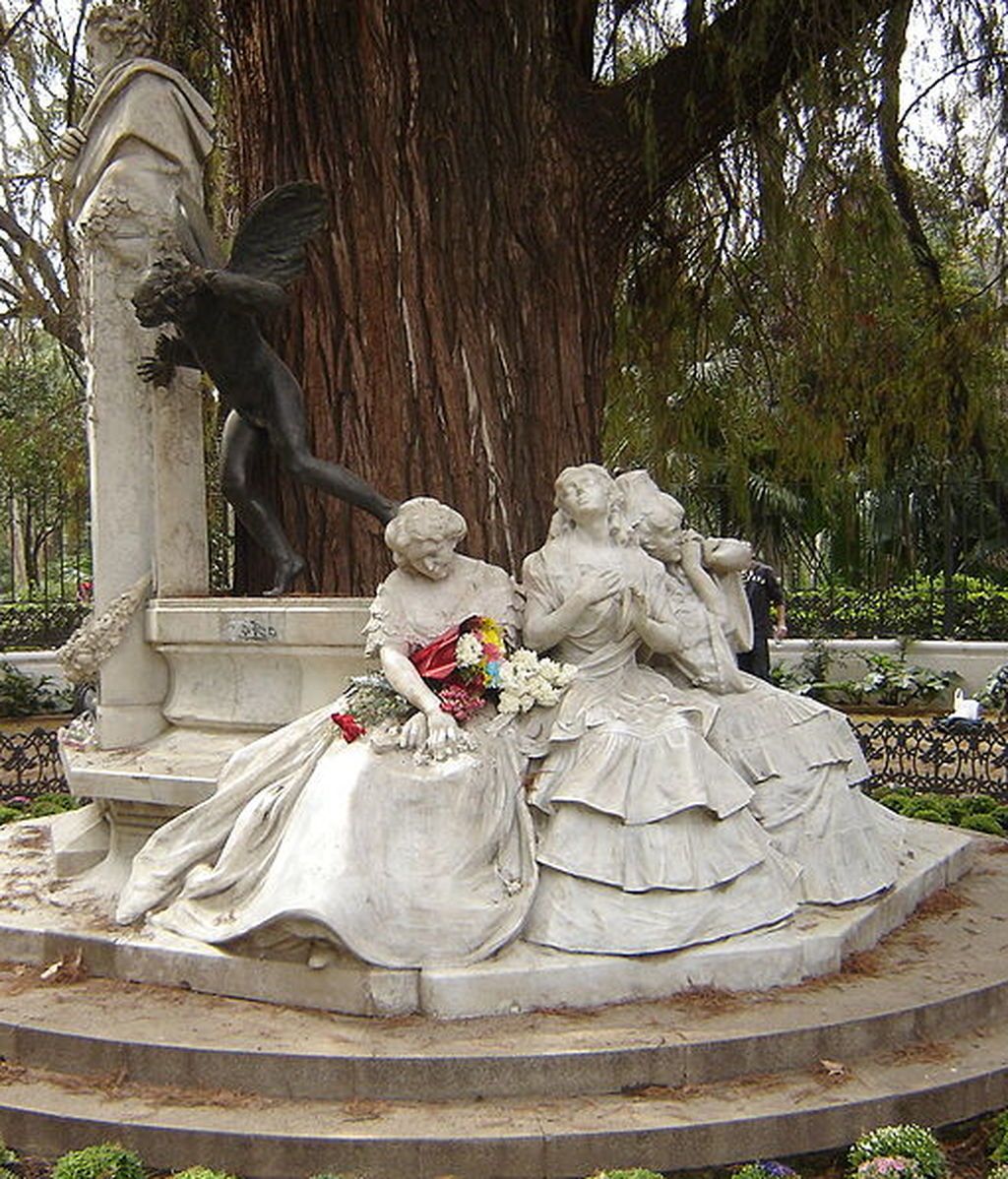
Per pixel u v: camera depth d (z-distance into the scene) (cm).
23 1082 456
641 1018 468
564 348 787
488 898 492
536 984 475
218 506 1292
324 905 465
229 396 659
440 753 507
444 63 758
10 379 1753
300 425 659
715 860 506
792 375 1042
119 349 659
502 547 757
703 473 1334
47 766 1251
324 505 734
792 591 1914
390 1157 409
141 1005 490
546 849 504
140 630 649
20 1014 482
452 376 753
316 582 736
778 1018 467
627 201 820
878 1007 478
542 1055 437
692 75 809
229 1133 414
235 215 1055
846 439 1062
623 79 923
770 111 860
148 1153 420
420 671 539
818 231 904
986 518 1881
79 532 1836
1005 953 544
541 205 779
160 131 664
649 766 514
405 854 492
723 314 1011
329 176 757
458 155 761
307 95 760
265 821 519
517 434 771
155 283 597
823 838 561
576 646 570
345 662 593
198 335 624
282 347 766
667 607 578
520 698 537
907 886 596
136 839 600
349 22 752
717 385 1101
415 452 751
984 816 892
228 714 622
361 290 753
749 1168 405
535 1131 413
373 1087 437
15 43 1110
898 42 821
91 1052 459
